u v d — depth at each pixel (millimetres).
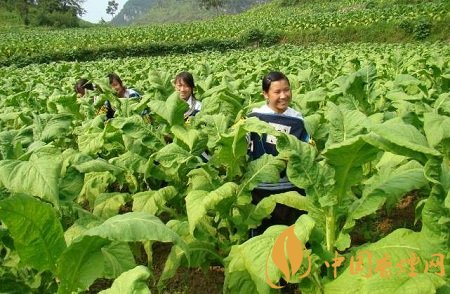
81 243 2162
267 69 9773
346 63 10117
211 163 3705
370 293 2098
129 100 5832
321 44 28594
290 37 32594
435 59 8938
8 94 9938
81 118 7133
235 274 2979
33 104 7891
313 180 2773
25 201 2078
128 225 2127
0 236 2775
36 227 2191
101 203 3965
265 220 3871
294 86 7477
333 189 2750
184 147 4086
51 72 15398
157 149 4219
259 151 3812
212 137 3830
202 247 3377
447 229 2275
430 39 27594
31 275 2951
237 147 3373
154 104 4168
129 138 4453
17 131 3793
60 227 2275
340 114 2922
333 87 6531
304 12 50781
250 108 4832
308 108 5594
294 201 3092
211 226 3586
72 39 34062
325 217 2936
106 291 2014
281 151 2848
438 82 7652
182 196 4062
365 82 5480
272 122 3744
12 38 38188
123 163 4195
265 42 32969
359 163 2598
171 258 3314
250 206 3455
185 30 37844
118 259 2795
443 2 30531
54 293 2936
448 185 2236
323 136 4285
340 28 31047
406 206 5113
